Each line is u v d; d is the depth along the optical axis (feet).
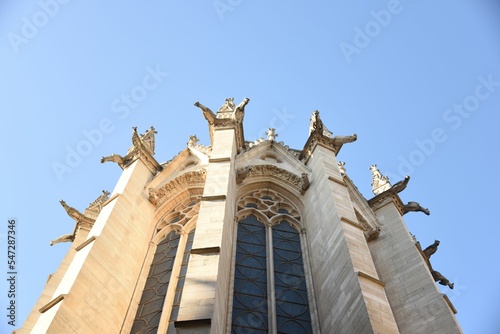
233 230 88.22
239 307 74.23
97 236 80.48
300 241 90.79
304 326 73.97
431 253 107.14
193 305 55.88
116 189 97.14
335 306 69.87
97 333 69.21
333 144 107.86
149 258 88.33
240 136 109.60
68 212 106.73
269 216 96.22
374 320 59.93
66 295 67.82
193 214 95.76
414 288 84.94
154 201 98.68
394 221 101.40
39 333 62.49
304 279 82.23
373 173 121.49
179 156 109.91
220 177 85.56
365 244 75.61
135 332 74.49
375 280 66.69
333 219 82.23
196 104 107.65
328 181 91.56
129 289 79.87
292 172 104.22
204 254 64.75
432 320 78.59
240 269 81.56
